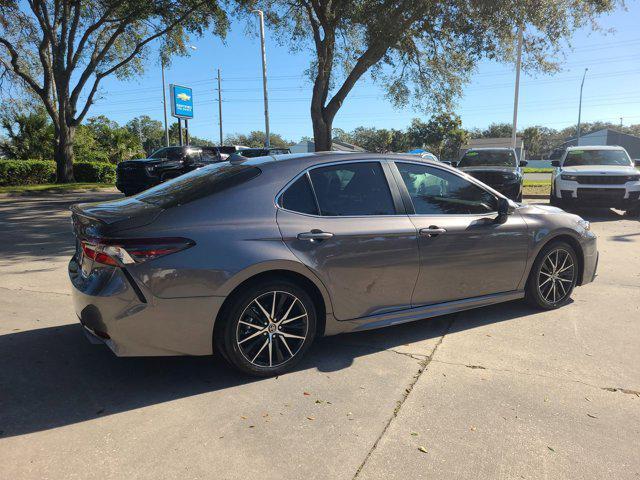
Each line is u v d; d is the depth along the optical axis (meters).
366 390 3.31
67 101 22.48
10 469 2.46
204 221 3.26
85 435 2.77
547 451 2.65
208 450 2.64
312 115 15.67
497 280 4.49
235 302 3.27
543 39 14.82
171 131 75.25
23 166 22.20
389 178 4.03
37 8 21.02
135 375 3.53
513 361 3.77
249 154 20.72
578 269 5.14
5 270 6.58
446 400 3.18
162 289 3.06
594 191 11.27
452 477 2.43
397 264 3.87
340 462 2.54
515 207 4.68
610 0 13.06
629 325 4.54
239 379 3.46
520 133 92.06
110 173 25.70
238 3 16.44
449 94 16.47
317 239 3.52
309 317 3.56
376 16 12.68
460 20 12.91
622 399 3.21
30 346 4.02
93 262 3.18
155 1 19.34
